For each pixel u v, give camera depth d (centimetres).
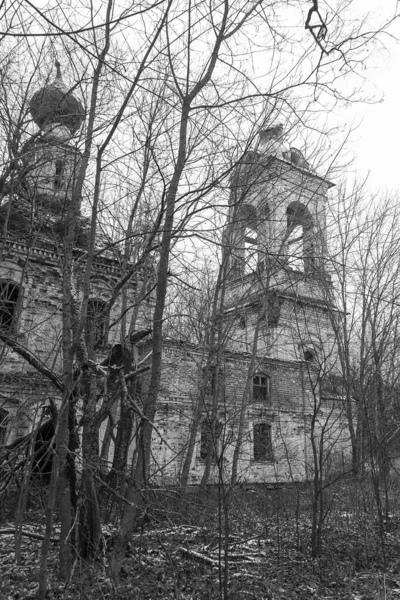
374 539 909
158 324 683
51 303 1611
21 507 639
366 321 1445
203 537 791
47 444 678
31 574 636
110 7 561
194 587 619
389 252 1477
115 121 570
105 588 565
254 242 1002
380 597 652
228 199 848
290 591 660
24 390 1044
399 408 1102
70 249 642
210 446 1127
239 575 689
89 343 812
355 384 1304
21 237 688
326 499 1045
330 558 809
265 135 915
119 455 751
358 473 1093
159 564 674
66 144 641
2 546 816
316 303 1490
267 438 1805
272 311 1383
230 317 1354
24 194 695
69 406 621
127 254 884
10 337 662
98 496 715
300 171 1028
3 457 651
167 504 738
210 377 1256
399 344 1302
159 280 688
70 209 634
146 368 742
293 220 1090
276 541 902
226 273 1166
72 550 631
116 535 659
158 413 1611
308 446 1880
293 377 1958
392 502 1170
